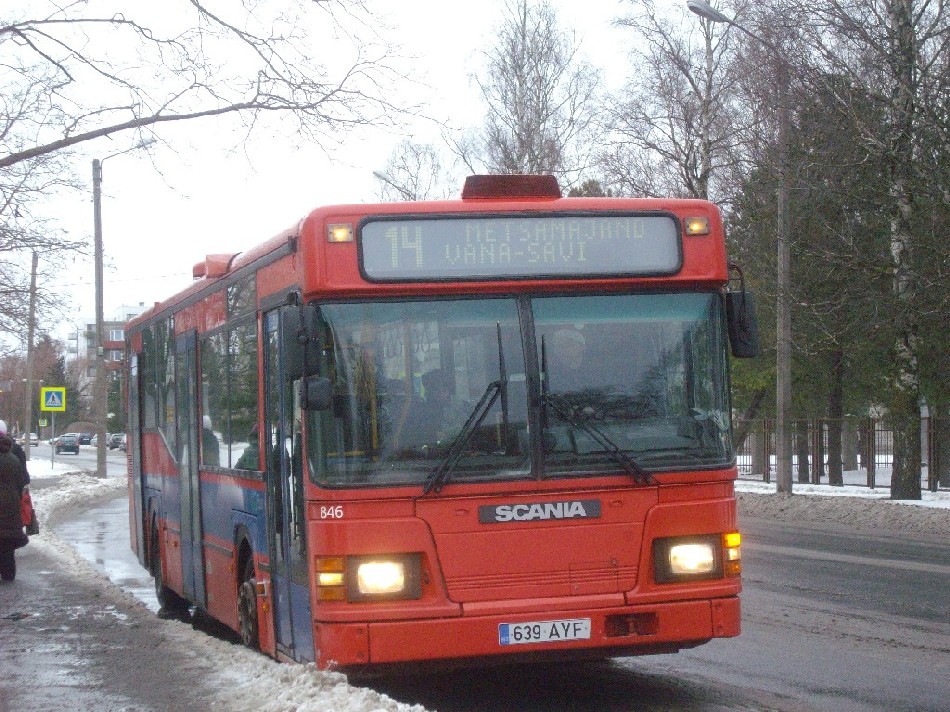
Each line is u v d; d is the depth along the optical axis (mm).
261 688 7699
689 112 37312
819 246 26031
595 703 8484
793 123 25828
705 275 8320
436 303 7984
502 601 7691
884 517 23922
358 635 7531
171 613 14719
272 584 9062
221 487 11000
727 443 8180
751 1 26547
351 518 7621
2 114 12797
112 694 8203
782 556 17734
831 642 10578
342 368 7816
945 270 23906
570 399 7965
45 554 19281
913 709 8016
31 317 19750
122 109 11750
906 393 26891
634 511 7906
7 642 10812
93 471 53969
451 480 7688
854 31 23922
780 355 29094
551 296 8117
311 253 7922
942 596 13383
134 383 16922
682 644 8047
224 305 10852
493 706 8516
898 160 23953
